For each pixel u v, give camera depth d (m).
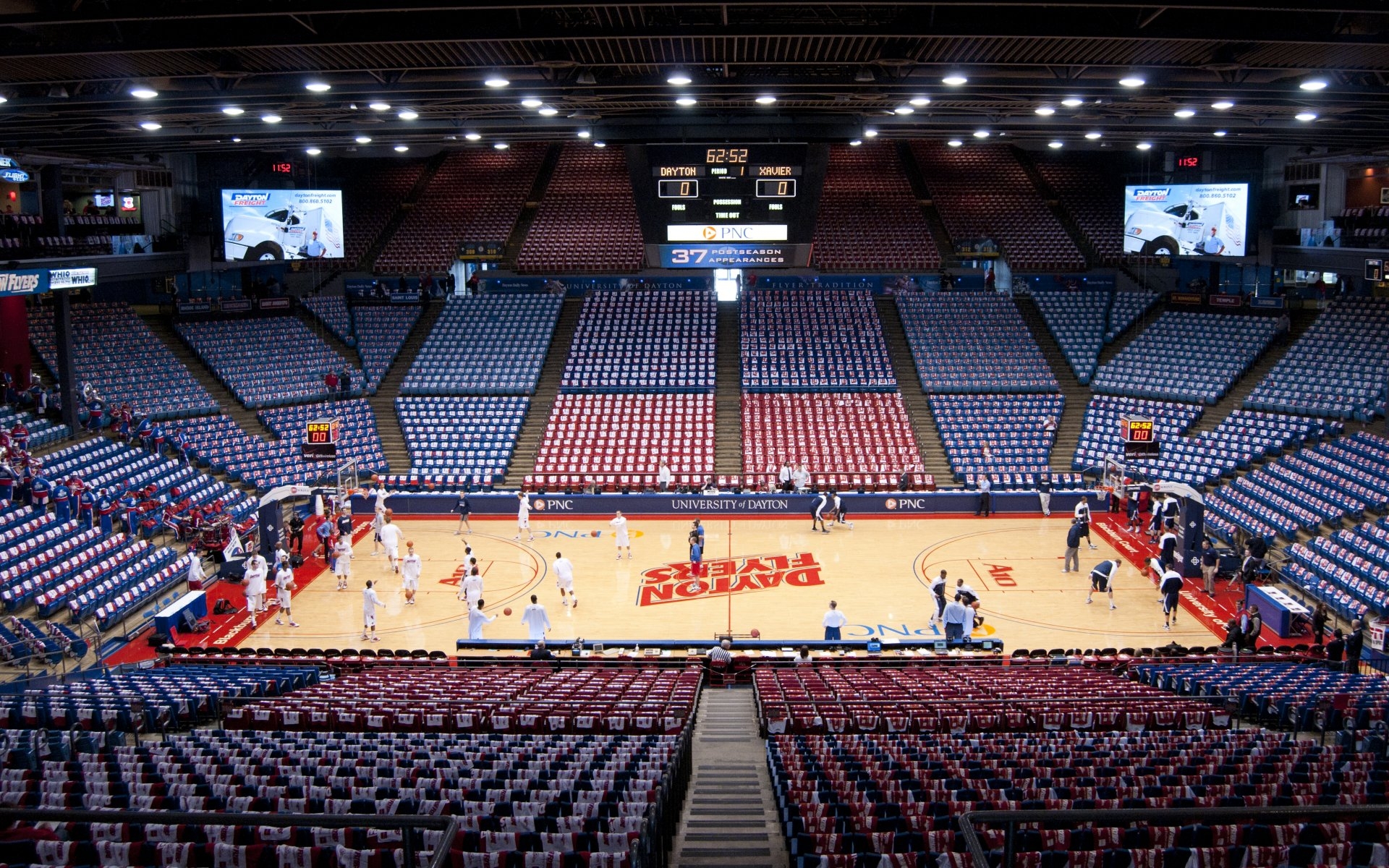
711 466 40.84
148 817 5.42
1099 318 48.81
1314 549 29.41
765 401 44.00
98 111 25.34
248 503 35.97
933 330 48.03
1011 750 13.80
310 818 5.34
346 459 41.22
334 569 32.00
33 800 10.27
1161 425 41.34
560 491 40.00
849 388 44.69
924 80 22.83
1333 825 8.73
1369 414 36.25
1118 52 20.05
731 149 34.22
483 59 20.59
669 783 11.23
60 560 27.03
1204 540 31.02
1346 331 40.84
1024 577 31.09
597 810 10.34
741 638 25.91
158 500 32.53
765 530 36.56
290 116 28.52
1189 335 45.72
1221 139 36.88
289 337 47.34
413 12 16.70
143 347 42.31
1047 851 8.41
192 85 23.20
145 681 19.84
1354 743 14.52
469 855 8.55
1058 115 31.23
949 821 9.80
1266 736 15.10
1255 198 44.09
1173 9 16.89
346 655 24.27
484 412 43.91
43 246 38.09
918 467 40.69
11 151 35.94
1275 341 43.62
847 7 17.88
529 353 47.00
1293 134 34.28
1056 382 45.19
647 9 17.44
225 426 40.28
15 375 37.47
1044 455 41.28
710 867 10.05
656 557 33.34
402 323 49.25
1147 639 26.20
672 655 24.67
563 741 14.94
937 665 23.38
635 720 16.16
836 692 18.92
